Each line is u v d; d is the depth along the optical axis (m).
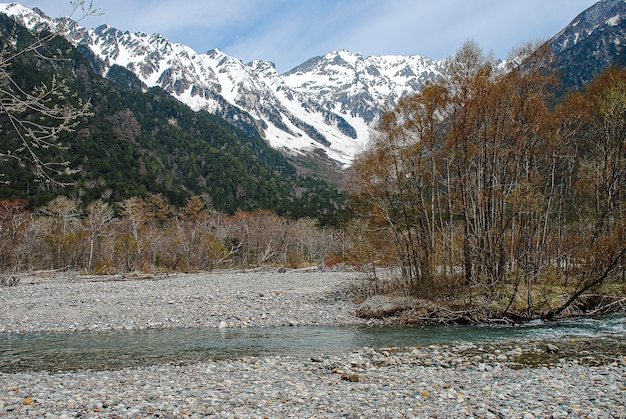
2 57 8.04
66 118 8.62
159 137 176.25
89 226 76.62
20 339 21.41
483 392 11.98
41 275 59.62
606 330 21.16
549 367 14.83
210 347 19.34
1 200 77.69
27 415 9.86
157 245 74.69
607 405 10.77
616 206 32.50
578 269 29.50
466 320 24.92
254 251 88.88
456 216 33.38
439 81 28.08
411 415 10.20
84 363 16.58
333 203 182.50
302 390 12.30
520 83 27.62
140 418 9.73
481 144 28.02
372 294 31.78
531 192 26.67
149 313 27.30
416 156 28.31
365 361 16.02
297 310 28.42
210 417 9.92
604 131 33.56
